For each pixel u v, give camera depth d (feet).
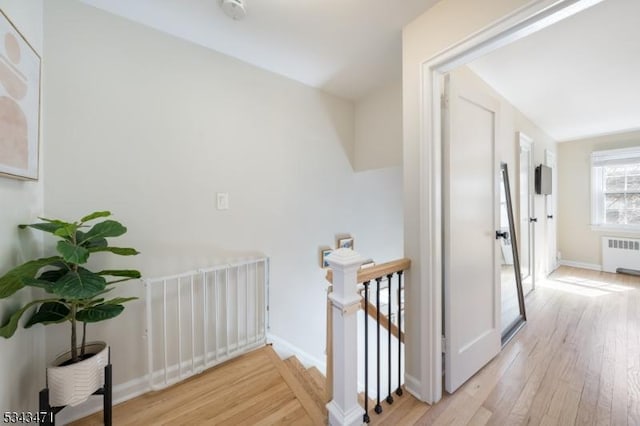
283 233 7.61
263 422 4.54
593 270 13.61
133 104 5.25
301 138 7.98
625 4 4.59
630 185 12.73
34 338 4.17
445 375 5.15
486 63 6.52
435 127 4.86
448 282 5.02
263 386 5.46
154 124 5.49
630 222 12.77
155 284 5.54
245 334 6.84
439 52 4.60
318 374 7.01
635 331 7.43
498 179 6.28
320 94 8.44
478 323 5.83
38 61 4.07
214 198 6.31
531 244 10.71
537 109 9.53
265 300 7.16
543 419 4.46
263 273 7.17
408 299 5.20
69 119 4.65
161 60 5.55
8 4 3.46
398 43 5.96
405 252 5.26
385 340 8.09
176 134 5.76
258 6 4.84
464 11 4.24
